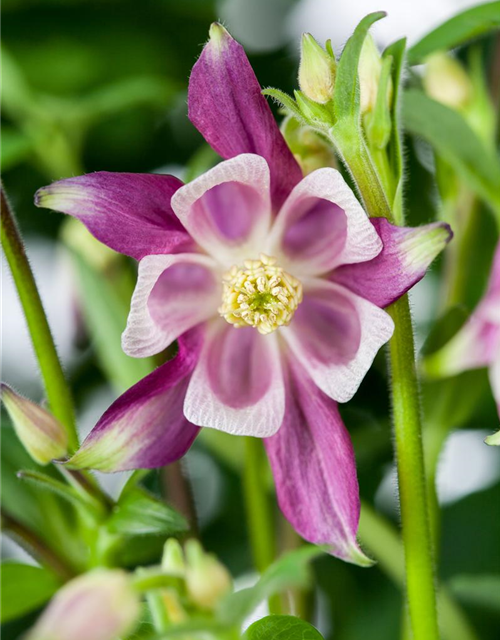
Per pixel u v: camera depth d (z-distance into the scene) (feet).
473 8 1.13
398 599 1.25
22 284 1.04
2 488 1.19
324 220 1.00
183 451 0.98
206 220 1.00
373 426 1.25
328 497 0.97
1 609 1.07
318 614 1.23
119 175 0.96
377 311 0.95
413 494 0.97
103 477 1.24
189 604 0.97
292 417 1.00
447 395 1.16
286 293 1.00
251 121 0.96
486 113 1.19
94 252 1.22
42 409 1.01
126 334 0.96
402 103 1.13
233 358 1.01
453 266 1.19
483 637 1.23
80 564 1.09
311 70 0.96
